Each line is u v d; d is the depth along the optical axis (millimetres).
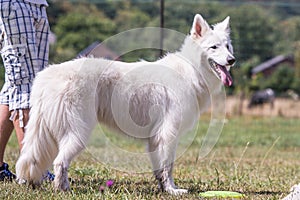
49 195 5418
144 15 27422
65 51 24203
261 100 25750
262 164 9133
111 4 28734
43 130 5672
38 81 5738
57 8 28219
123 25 26844
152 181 6848
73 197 5324
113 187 6098
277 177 7676
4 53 6277
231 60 6461
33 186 5832
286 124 18875
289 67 33688
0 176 6508
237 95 25234
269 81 31531
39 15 6398
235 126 17656
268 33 28047
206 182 6980
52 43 25016
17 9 6141
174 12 24641
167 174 6152
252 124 18516
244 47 25281
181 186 6609
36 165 5680
